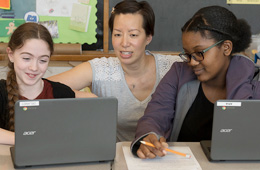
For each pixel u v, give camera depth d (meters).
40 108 0.93
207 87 1.31
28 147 0.96
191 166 1.02
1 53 2.19
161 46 2.40
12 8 2.22
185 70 1.34
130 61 1.56
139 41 1.54
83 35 2.32
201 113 1.33
